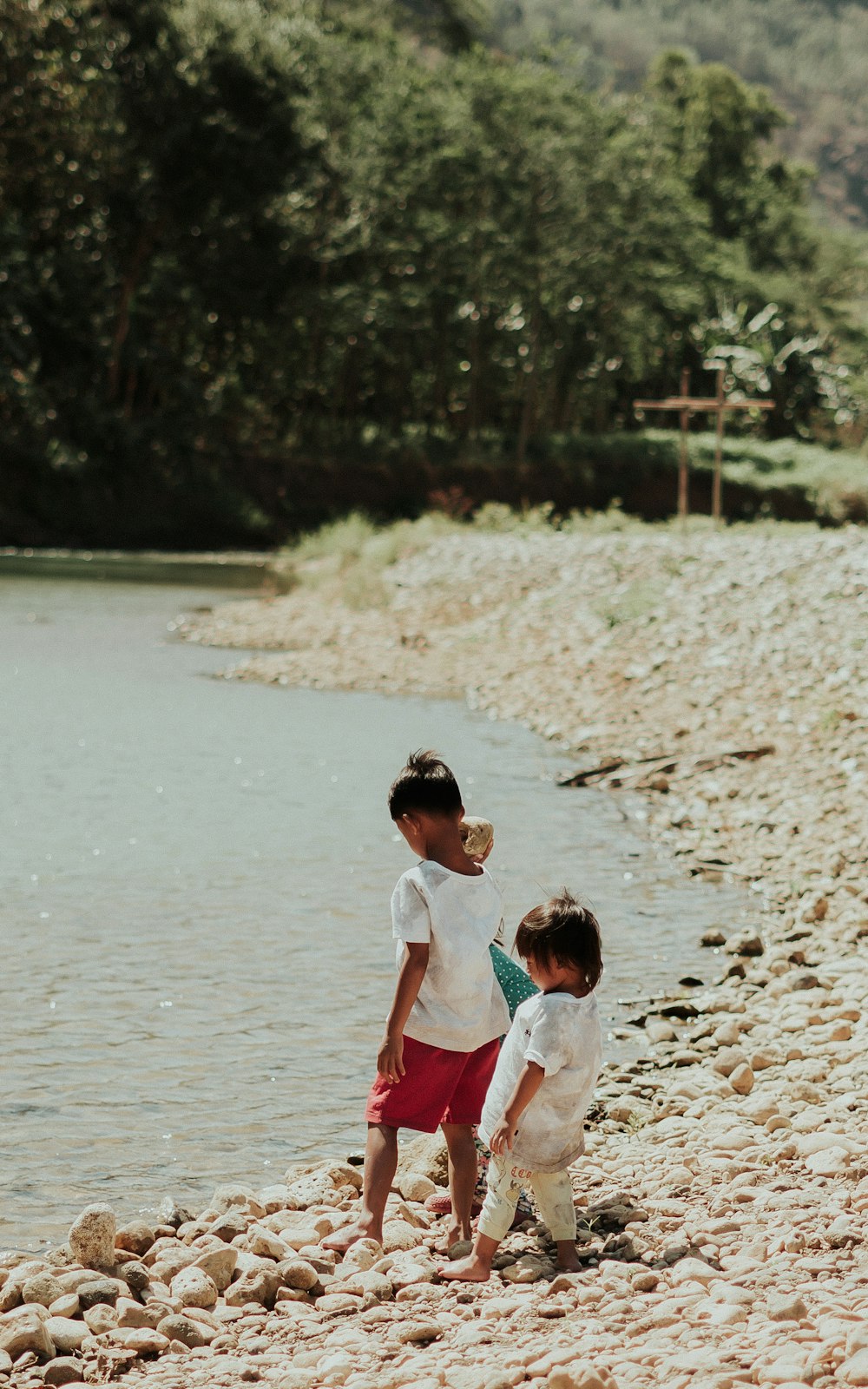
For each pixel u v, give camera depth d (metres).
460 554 28.48
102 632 24.55
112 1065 6.15
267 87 52.88
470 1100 4.39
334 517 58.62
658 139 80.25
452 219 67.56
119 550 51.34
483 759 14.09
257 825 10.95
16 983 7.20
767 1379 3.09
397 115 63.97
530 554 26.80
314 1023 6.71
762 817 11.25
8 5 44.53
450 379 71.50
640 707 16.19
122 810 11.37
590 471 66.88
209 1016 6.77
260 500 58.38
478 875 4.36
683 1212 4.50
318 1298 4.10
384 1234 4.48
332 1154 5.32
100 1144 5.37
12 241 53.00
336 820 11.14
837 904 8.86
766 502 69.38
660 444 71.06
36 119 45.97
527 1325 3.71
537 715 16.45
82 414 53.44
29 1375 3.58
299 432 63.59
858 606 18.38
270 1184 5.06
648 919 8.66
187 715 16.31
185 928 8.23
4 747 14.02
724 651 17.83
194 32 52.00
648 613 20.52
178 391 58.94
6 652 21.58
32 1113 5.64
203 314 57.66
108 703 17.03
